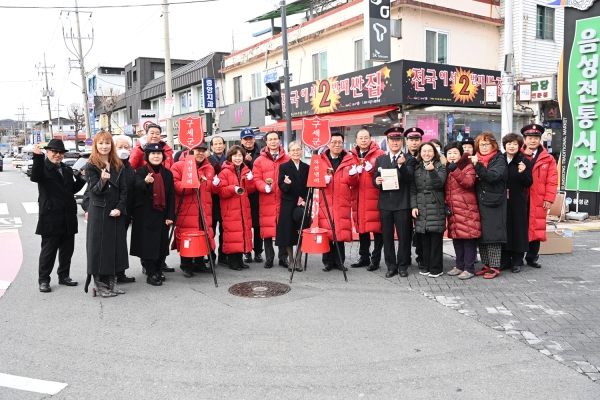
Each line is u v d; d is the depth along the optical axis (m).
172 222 6.43
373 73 14.48
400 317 5.13
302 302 5.66
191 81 27.70
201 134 6.69
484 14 15.98
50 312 5.36
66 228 6.18
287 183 6.80
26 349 4.38
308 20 19.47
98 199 5.78
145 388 3.67
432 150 6.31
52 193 6.05
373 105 14.69
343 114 15.99
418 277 6.70
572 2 11.17
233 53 24.16
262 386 3.68
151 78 38.22
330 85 16.36
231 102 24.23
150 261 6.41
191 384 3.72
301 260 7.84
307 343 4.48
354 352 4.27
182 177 6.39
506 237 6.47
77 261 7.99
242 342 4.51
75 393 3.60
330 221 6.63
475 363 4.04
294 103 18.41
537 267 7.07
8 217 13.41
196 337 4.64
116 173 5.87
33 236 10.38
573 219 11.15
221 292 6.07
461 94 14.82
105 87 48.97
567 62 11.44
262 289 6.17
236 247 7.03
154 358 4.18
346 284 6.40
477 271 6.85
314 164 6.54
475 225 6.40
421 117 14.17
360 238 7.29
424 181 6.46
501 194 6.31
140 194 6.18
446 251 8.25
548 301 5.57
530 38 16.42
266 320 5.08
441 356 4.18
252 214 7.67
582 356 4.14
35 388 3.67
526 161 6.55
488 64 16.39
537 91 14.09
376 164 6.69
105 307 5.52
